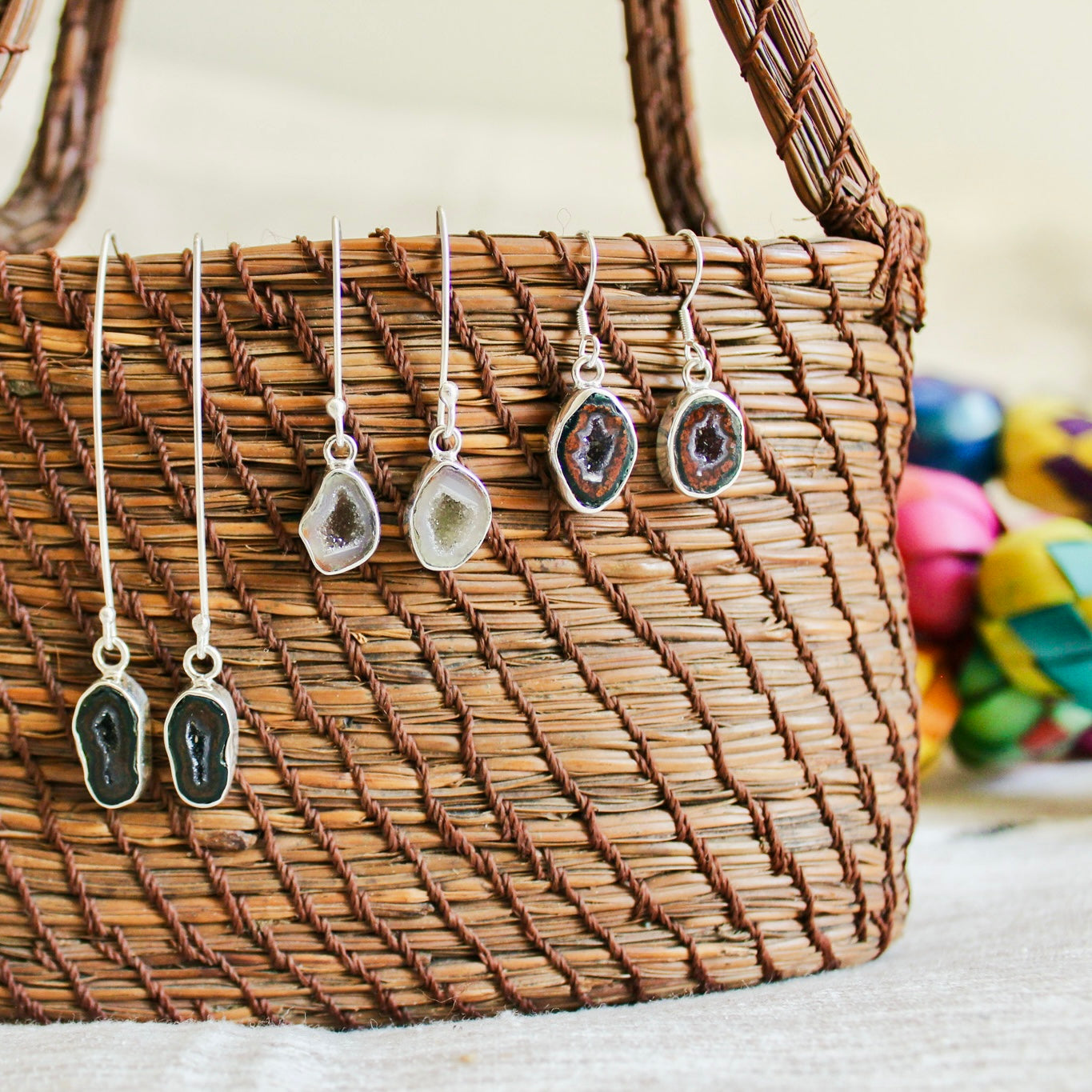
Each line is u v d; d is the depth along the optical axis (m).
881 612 0.62
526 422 0.53
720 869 0.57
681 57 0.82
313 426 0.52
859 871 0.61
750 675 0.57
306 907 0.54
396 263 0.52
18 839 0.55
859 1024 0.49
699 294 0.55
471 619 0.53
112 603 0.53
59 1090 0.44
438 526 0.51
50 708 0.55
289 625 0.53
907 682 0.66
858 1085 0.43
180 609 0.53
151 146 1.43
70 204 0.81
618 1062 0.46
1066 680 0.99
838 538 0.60
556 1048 0.48
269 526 0.53
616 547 0.55
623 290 0.54
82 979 0.55
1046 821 1.00
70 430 0.53
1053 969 0.56
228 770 0.52
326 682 0.53
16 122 1.35
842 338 0.60
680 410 0.54
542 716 0.54
